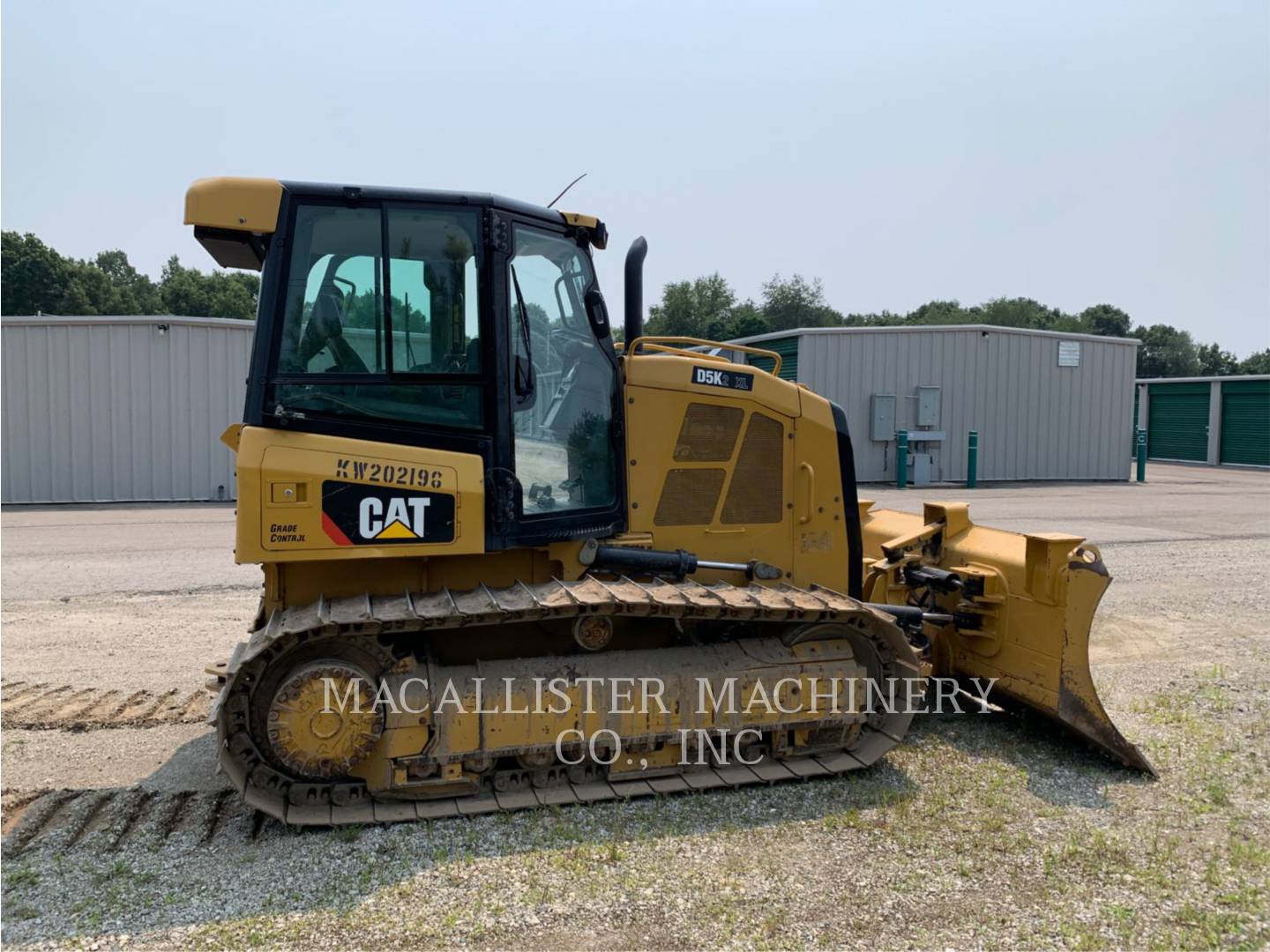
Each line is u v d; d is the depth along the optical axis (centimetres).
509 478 396
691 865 354
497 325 392
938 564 556
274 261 370
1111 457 2272
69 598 821
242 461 357
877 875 349
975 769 454
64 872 341
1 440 1559
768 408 477
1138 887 343
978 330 2089
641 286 457
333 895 328
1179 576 972
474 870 346
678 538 460
